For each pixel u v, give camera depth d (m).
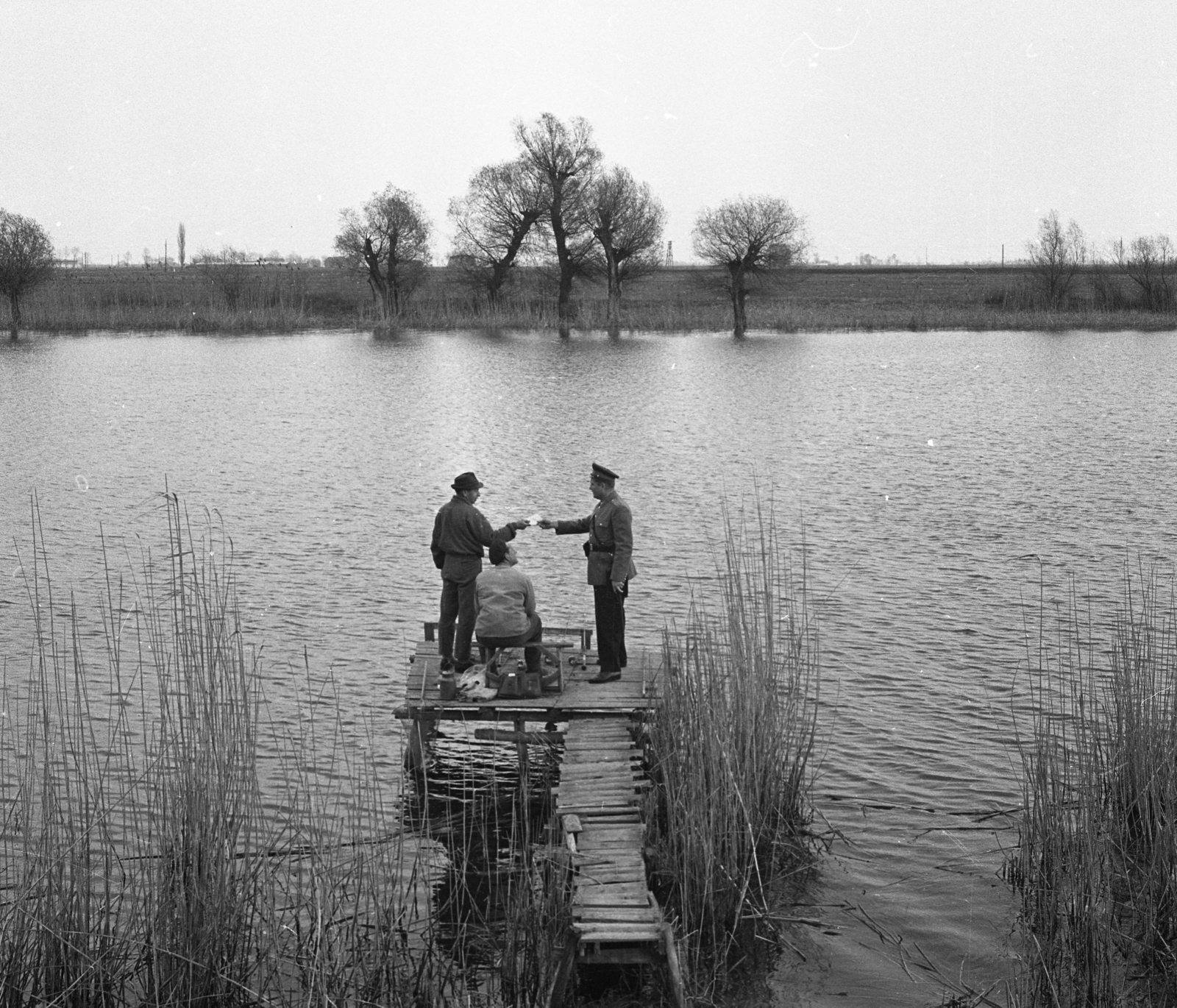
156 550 22.88
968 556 22.25
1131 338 75.06
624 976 9.51
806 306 96.56
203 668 11.12
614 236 87.06
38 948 9.15
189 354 67.50
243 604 19.27
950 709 14.65
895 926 10.23
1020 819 11.98
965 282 121.12
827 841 11.61
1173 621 16.59
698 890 10.23
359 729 14.20
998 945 9.95
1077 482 29.56
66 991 8.88
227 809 9.86
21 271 79.62
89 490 29.08
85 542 23.56
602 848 10.42
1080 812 10.34
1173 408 43.19
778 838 11.41
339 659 16.72
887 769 13.09
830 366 59.94
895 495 28.17
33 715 12.02
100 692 14.73
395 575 21.28
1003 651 16.70
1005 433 37.81
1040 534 23.98
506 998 9.23
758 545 23.14
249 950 9.62
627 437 37.59
